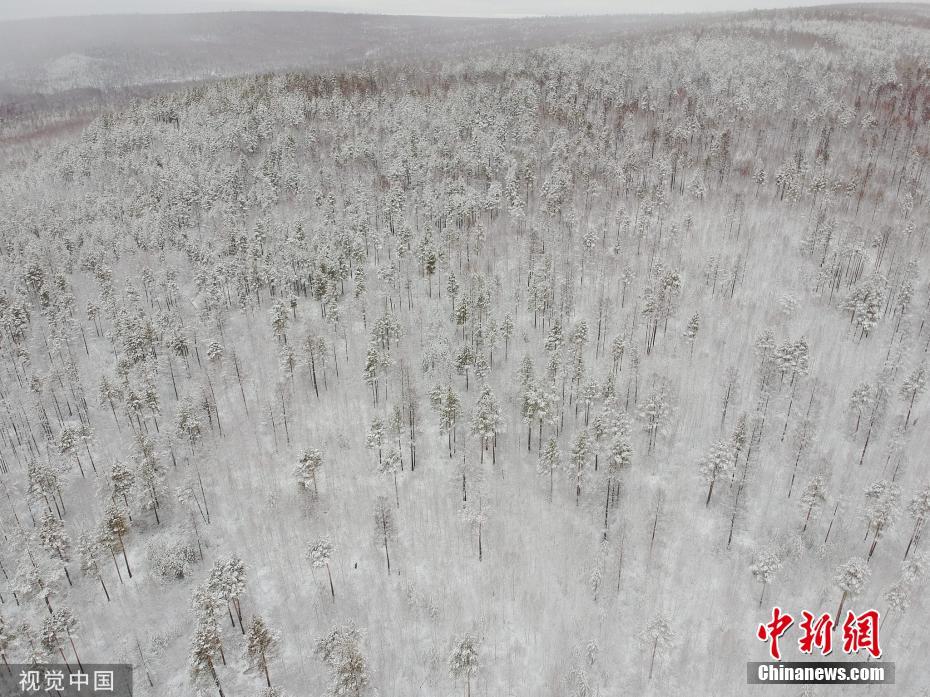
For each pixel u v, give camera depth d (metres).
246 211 124.31
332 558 66.19
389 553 66.12
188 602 62.78
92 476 76.25
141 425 81.31
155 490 70.44
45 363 92.00
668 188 120.50
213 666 56.91
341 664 52.69
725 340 88.06
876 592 60.31
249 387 87.44
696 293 96.56
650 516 67.12
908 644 56.62
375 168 138.38
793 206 114.00
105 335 96.75
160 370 87.38
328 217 118.44
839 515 65.56
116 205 127.12
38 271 103.94
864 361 83.00
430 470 74.81
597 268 103.25
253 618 55.28
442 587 63.12
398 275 103.31
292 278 98.62
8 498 74.19
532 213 119.50
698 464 72.12
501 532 67.44
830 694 54.22
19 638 57.31
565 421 78.81
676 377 82.38
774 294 94.94
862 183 117.19
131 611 62.50
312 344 85.31
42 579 62.09
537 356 88.00
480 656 57.47
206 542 68.19
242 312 100.25
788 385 78.00
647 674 55.91
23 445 80.69
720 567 63.28
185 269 110.19
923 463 69.62
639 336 89.88
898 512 59.84
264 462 77.12
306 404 84.38
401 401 82.25
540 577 63.31
